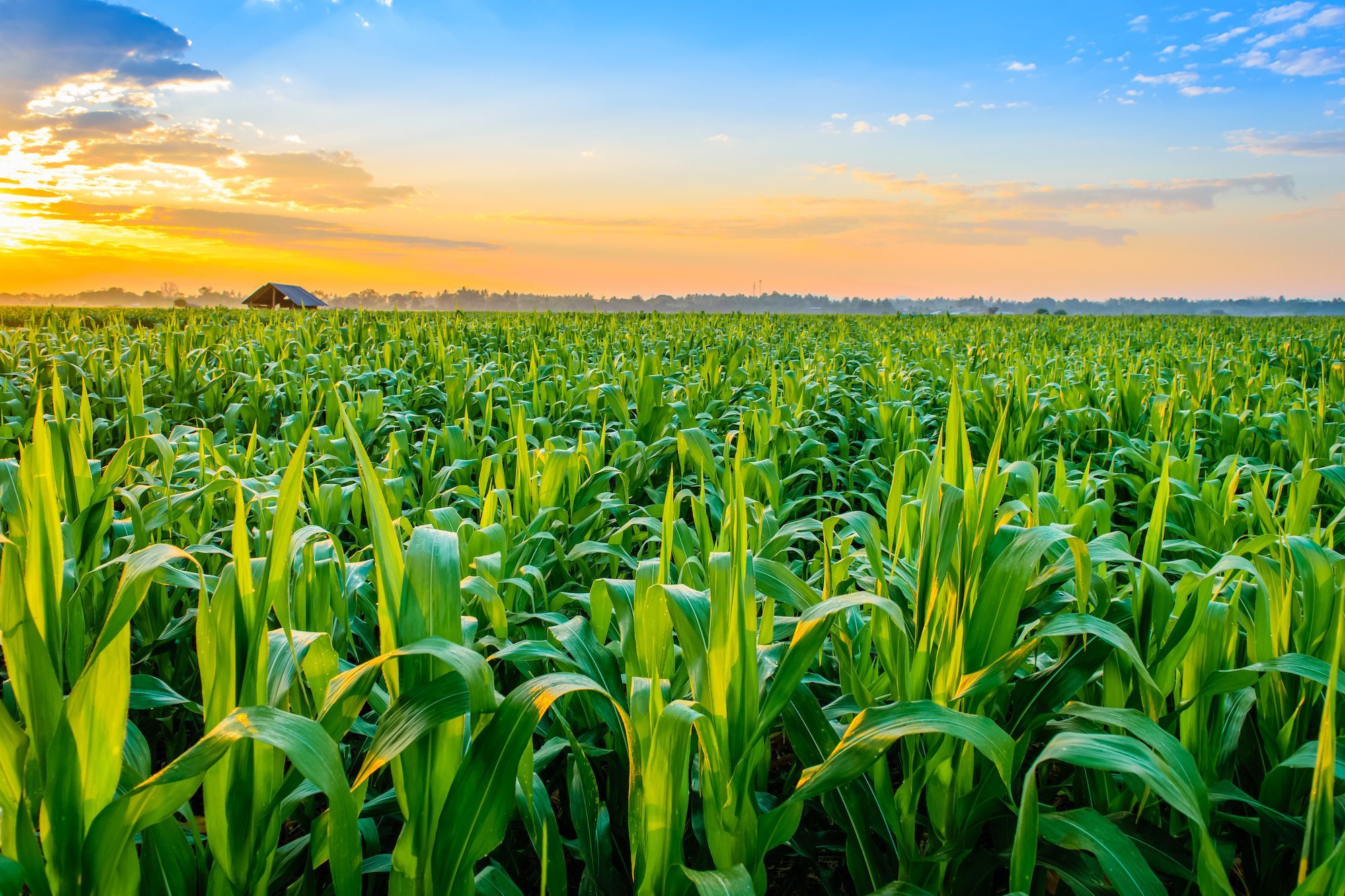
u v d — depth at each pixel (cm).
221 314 2233
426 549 136
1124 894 128
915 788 158
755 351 1133
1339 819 154
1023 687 167
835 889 180
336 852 118
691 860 178
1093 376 795
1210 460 571
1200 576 191
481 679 121
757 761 177
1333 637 173
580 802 174
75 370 794
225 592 127
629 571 328
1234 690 168
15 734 115
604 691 135
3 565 127
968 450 160
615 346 1216
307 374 806
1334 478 280
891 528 228
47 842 112
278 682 144
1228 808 183
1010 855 156
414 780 130
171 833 134
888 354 903
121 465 275
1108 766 122
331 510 306
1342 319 3441
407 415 588
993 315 3534
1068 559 191
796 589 188
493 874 150
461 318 1892
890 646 171
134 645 265
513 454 441
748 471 363
